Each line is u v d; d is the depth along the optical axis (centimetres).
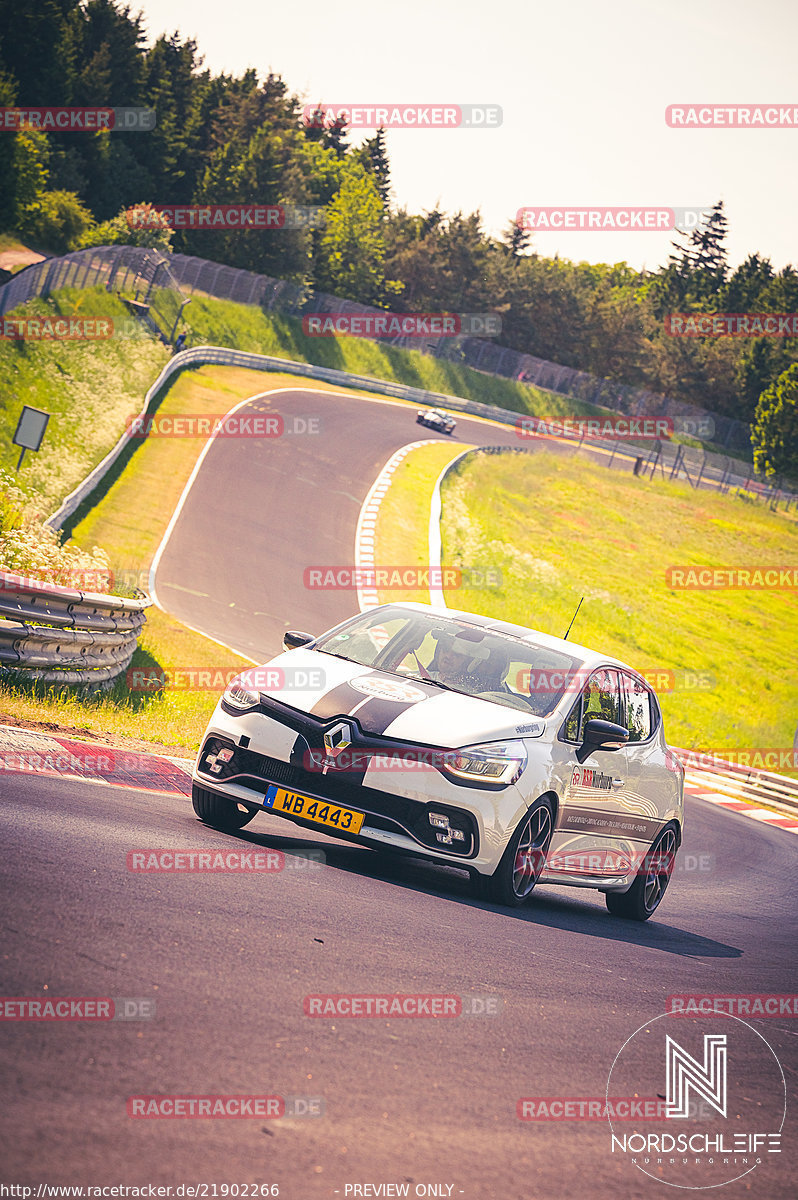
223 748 620
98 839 498
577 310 9650
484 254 9538
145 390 4078
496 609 3728
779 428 8238
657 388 9688
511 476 5712
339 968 396
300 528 3547
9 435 2948
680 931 789
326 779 588
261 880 501
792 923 969
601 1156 295
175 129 8356
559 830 661
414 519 4184
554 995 448
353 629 730
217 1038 303
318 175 9650
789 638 4912
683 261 13175
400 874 638
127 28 7931
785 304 11775
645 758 770
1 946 328
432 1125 285
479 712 636
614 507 5912
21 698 902
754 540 6106
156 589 2433
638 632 4400
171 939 374
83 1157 226
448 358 8581
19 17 6969
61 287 4116
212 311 6347
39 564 1194
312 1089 287
